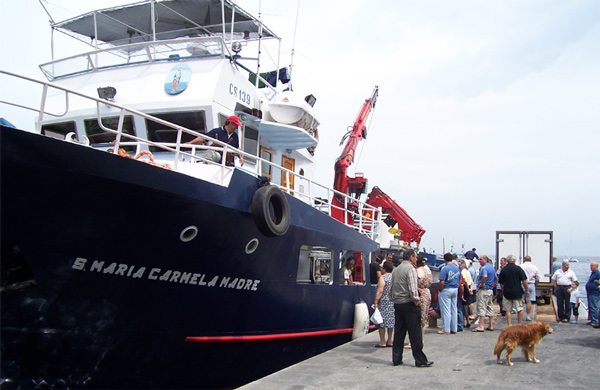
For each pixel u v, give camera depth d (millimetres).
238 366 8273
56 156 5359
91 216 5777
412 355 8492
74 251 5820
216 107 9414
